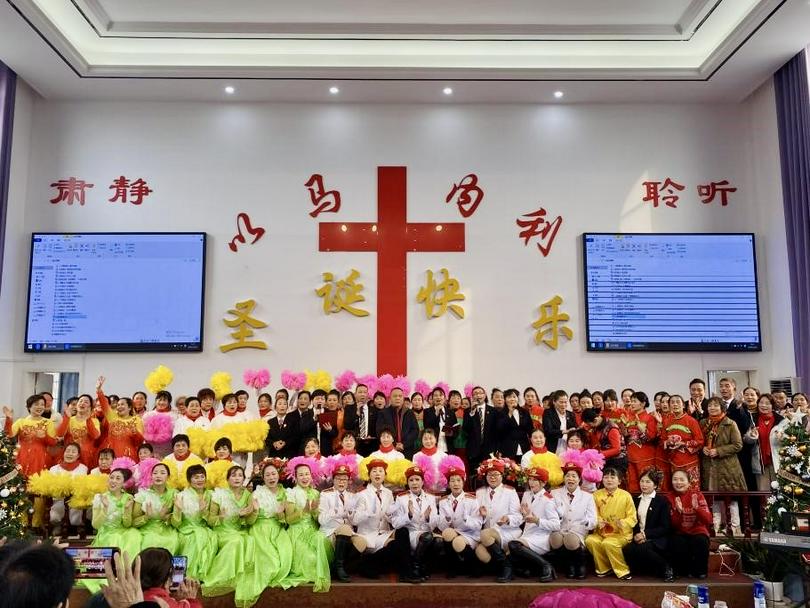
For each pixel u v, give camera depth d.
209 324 8.74
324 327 8.79
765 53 8.00
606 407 7.04
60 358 8.63
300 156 9.09
